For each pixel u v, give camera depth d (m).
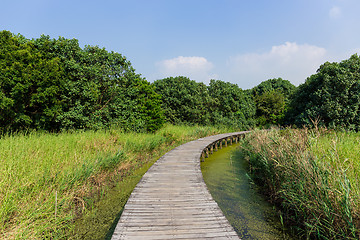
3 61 10.09
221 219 3.49
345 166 4.13
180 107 26.31
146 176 6.15
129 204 4.10
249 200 5.59
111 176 7.09
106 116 14.45
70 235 3.83
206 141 14.65
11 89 10.26
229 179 7.48
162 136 14.67
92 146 8.47
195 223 3.35
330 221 3.29
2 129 10.16
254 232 4.02
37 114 12.09
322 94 17.59
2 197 3.51
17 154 5.32
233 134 19.98
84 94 12.86
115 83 15.47
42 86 11.34
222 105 32.41
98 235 3.85
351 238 2.91
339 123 16.11
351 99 16.42
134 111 16.23
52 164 5.44
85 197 5.21
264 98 38.69
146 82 18.39
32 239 3.11
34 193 4.08
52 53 13.30
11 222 3.32
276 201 5.34
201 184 5.40
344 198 3.08
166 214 3.67
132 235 2.98
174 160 8.45
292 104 22.27
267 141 7.67
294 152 4.79
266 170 6.24
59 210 4.09
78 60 14.27
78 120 12.91
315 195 3.61
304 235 3.84
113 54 15.77
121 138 10.70
